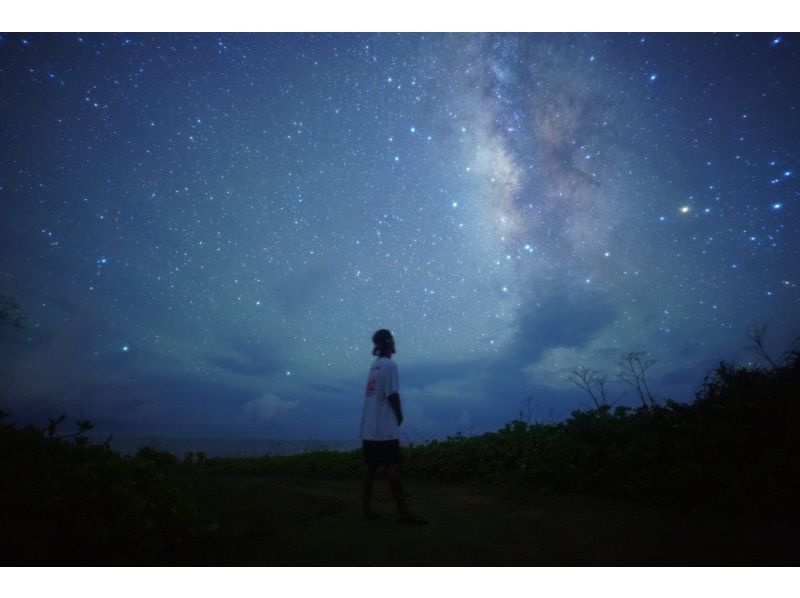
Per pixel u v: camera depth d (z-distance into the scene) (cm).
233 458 1150
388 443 399
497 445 654
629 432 484
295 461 938
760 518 333
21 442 287
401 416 414
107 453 313
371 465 408
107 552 235
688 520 344
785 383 418
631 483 428
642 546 288
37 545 208
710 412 439
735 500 351
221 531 329
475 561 270
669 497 392
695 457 412
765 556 263
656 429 463
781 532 302
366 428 417
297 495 517
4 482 243
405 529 353
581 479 468
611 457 459
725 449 397
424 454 716
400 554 284
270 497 499
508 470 585
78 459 297
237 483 659
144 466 309
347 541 313
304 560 271
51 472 263
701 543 288
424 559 274
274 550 290
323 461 882
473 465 642
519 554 281
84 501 240
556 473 499
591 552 281
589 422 543
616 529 329
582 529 334
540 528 344
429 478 670
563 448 526
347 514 422
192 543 289
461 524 369
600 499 432
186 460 1181
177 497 301
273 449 1278
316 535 331
